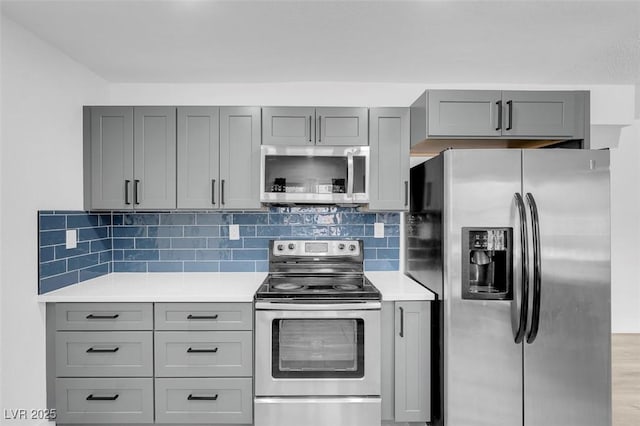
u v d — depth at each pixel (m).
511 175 2.17
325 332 2.35
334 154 2.67
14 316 2.08
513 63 2.69
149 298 2.32
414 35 2.27
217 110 2.71
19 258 2.12
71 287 2.52
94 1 1.89
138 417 2.34
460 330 2.19
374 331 2.33
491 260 2.25
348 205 2.91
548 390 2.18
